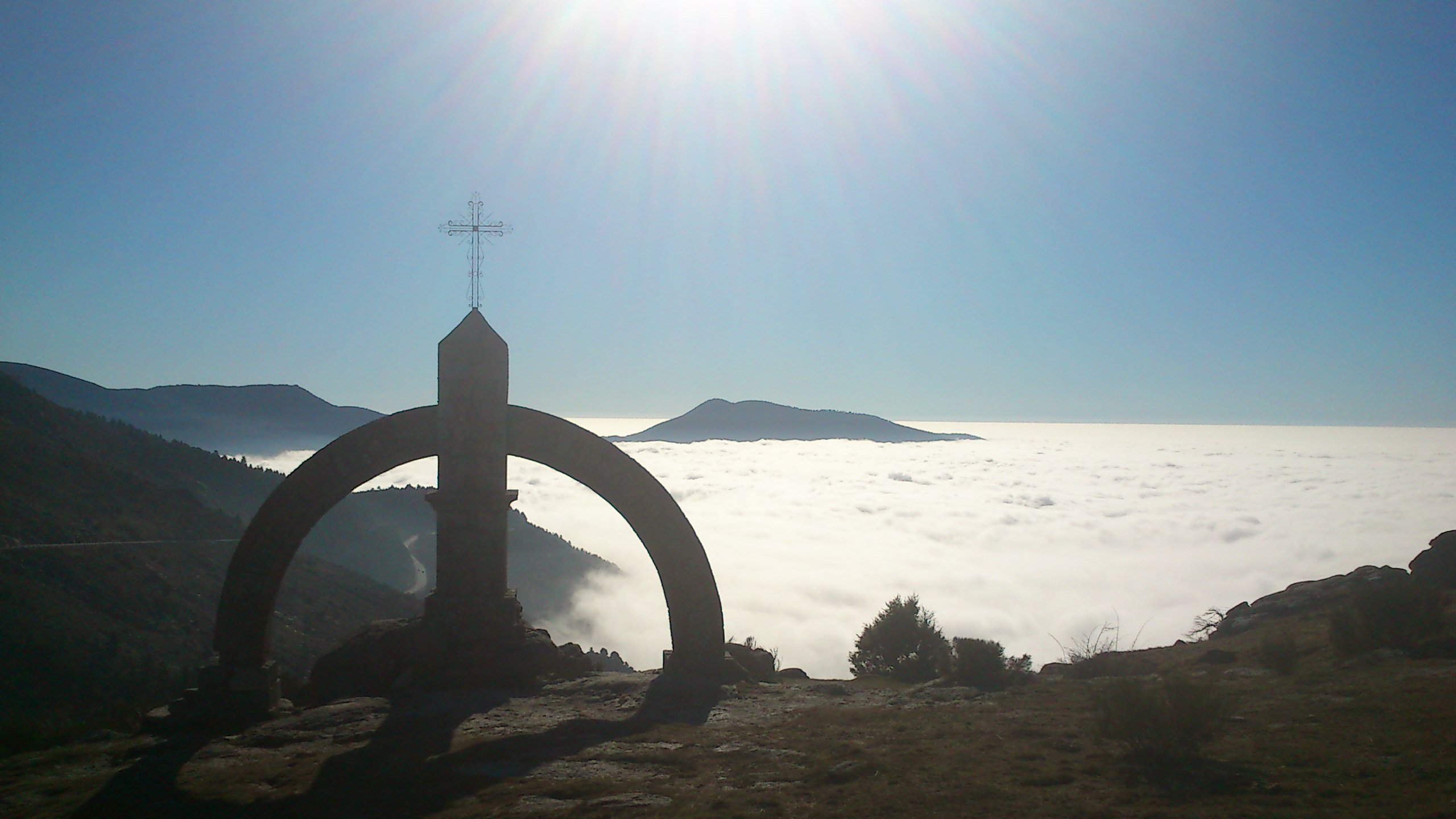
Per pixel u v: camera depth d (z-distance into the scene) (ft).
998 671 69.67
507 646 74.33
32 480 288.92
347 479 74.59
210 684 70.03
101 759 59.57
